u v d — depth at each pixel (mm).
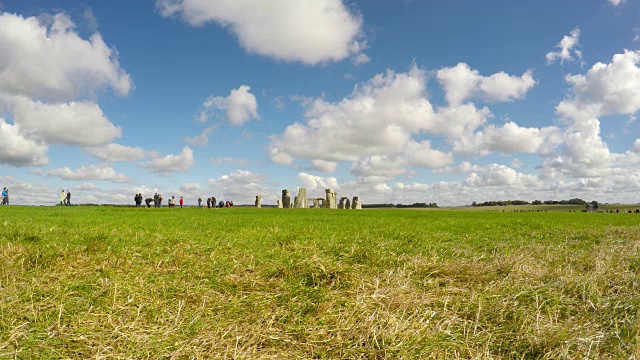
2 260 5602
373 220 18172
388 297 4520
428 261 6387
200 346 3279
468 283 5367
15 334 3207
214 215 21844
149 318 3871
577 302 4504
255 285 5070
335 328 3715
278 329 3734
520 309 4172
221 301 4441
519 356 3344
